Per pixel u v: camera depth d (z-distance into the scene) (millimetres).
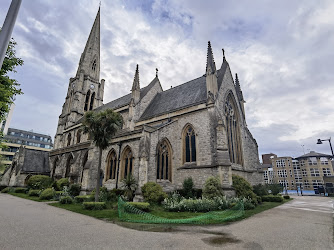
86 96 61312
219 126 24594
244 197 21125
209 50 30812
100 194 22516
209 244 8812
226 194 21203
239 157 31469
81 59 65938
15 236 9406
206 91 30406
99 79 65750
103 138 21750
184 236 10031
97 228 11422
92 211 17188
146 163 23047
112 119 22594
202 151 25719
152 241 9109
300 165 84500
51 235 9727
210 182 21312
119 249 7984
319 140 30359
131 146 26094
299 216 16312
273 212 18391
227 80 33344
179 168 26953
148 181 23047
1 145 18734
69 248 7992
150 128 25797
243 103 37906
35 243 8508
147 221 13484
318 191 52719
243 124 35219
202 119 27031
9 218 13477
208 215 15086
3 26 6910
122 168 26719
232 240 9453
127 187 22094
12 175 41281
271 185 36844
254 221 14070
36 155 45250
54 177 38625
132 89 38812
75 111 55469
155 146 25438
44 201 24344
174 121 29562
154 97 42688
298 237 10070
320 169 78750
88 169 27969
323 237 10125
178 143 28750
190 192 23250
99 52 67375
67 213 16281
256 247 8508
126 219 14016
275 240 9523
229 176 22406
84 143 34906
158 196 20500
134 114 36812
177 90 38312
